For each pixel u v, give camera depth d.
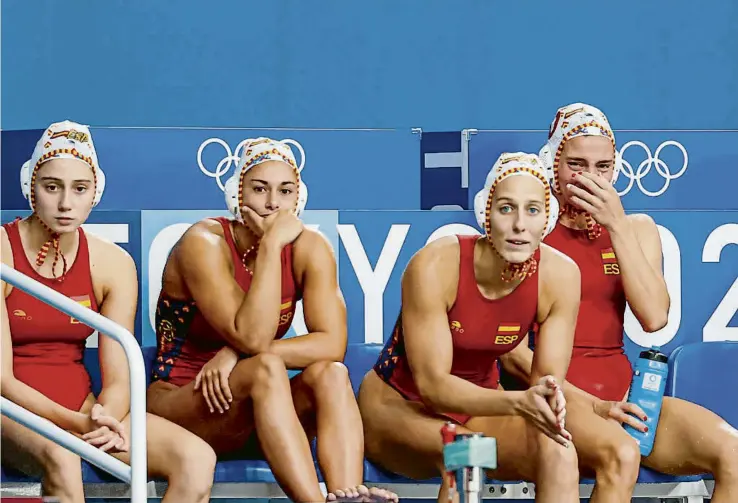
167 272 15.26
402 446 14.65
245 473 14.47
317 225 16.31
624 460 14.15
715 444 15.05
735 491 14.93
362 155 16.67
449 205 16.75
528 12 27.97
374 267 16.39
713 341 16.58
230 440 14.75
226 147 16.41
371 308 16.38
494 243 14.46
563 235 16.22
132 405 12.29
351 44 28.06
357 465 14.12
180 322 15.20
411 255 16.42
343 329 15.08
